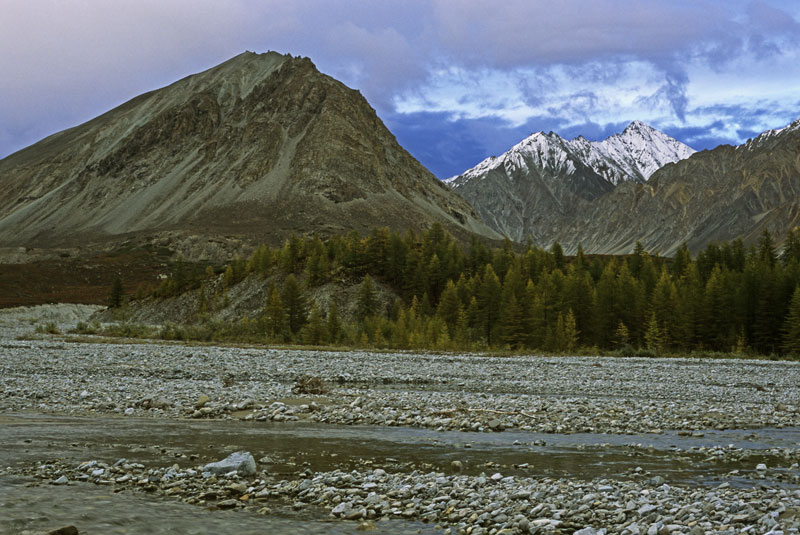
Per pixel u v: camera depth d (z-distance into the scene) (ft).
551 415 86.84
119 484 44.73
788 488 46.70
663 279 362.33
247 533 33.96
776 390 136.87
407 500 42.37
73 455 54.29
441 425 78.02
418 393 111.45
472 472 51.96
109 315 502.79
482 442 67.10
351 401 98.53
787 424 83.92
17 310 518.37
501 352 281.74
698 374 168.96
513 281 376.48
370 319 358.43
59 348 201.26
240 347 266.36
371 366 171.94
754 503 39.42
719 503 39.60
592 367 186.29
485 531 35.78
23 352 178.50
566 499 41.98
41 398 94.27
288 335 341.21
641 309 339.77
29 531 31.35
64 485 43.42
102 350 196.13
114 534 32.19
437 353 258.57
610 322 341.41
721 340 327.67
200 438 65.57
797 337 296.10
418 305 408.67
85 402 91.61
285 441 65.31
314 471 51.16
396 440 67.41
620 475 51.52
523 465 54.60
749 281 336.29
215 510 38.96
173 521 35.53
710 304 329.72
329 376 144.77
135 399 94.17
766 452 62.69
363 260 467.52
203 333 334.65
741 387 141.59
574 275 396.37
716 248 496.23
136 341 281.54
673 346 331.98
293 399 99.35
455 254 490.49
